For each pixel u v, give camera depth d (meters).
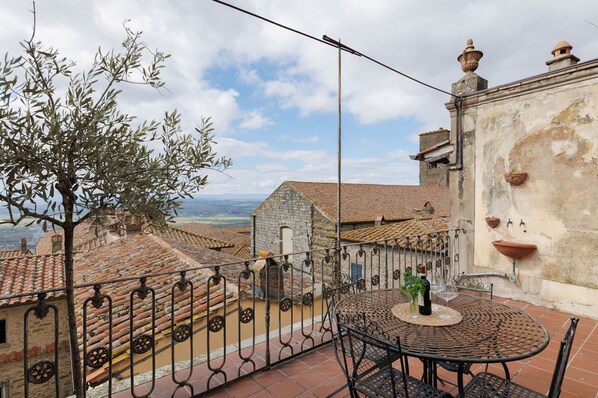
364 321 2.06
